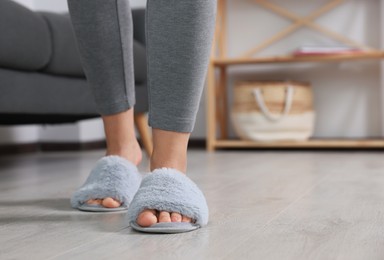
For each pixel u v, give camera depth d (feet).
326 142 8.21
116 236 2.57
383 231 2.60
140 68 6.88
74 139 9.43
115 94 3.34
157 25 2.70
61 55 5.59
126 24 3.27
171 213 2.69
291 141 8.43
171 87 2.72
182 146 2.86
